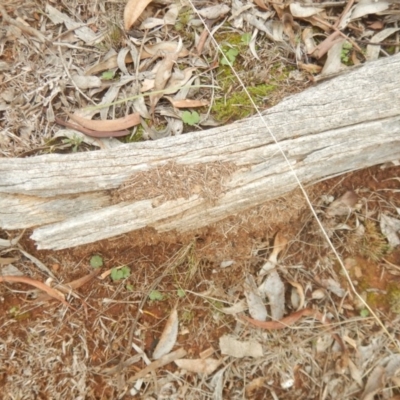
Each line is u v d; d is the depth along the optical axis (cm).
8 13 86
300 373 79
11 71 84
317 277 81
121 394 78
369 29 84
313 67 83
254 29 86
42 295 79
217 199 69
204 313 81
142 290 80
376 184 83
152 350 79
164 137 76
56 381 78
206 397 78
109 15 86
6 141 81
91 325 79
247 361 79
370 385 77
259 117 70
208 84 83
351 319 80
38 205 66
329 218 82
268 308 80
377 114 69
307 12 84
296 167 70
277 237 81
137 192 67
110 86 83
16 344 78
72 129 81
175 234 77
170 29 86
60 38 86
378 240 81
